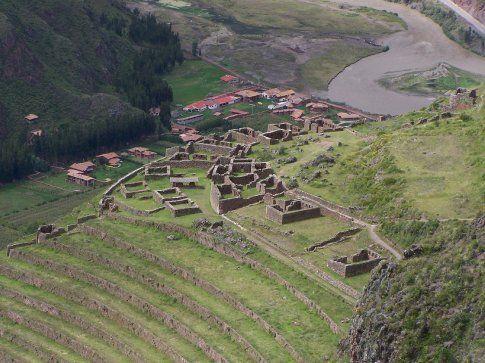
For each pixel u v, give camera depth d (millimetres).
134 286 177125
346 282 160500
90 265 187000
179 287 171750
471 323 115500
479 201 171500
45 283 184375
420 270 126812
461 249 126000
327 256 169750
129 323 168000
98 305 174625
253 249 177250
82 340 168500
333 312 152625
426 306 121000
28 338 173375
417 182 184625
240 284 168125
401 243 168250
